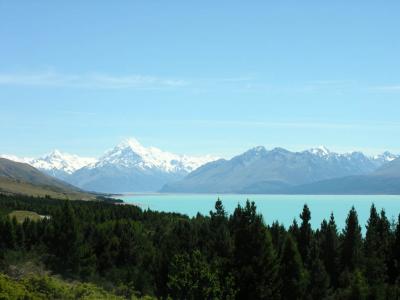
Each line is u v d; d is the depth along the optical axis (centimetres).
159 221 17450
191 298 7050
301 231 11131
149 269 10269
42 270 10475
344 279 9812
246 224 8544
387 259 10600
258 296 8025
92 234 12500
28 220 13788
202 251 9400
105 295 8456
